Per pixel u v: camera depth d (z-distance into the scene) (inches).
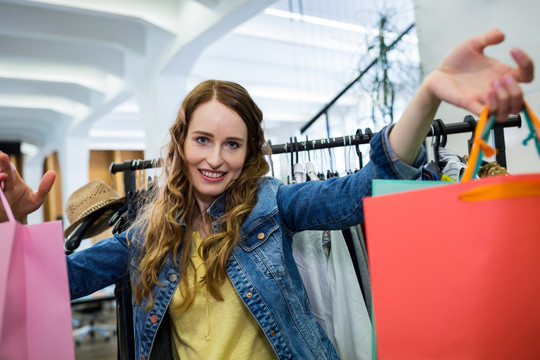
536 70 70.1
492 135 49.7
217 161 36.2
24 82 227.5
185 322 37.4
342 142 49.9
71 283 35.9
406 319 21.0
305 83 263.6
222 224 38.6
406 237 21.1
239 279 36.5
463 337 19.6
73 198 61.3
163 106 166.4
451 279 19.9
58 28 155.0
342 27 200.5
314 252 51.7
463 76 23.0
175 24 153.6
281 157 63.8
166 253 38.6
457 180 42.3
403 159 28.4
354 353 48.6
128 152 436.5
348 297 49.4
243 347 36.2
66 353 26.6
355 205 31.5
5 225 25.7
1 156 30.6
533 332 19.3
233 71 239.6
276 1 118.5
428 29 90.0
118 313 52.5
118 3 145.2
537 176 19.3
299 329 37.3
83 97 243.1
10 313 25.4
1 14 144.7
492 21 77.2
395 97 99.3
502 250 19.1
